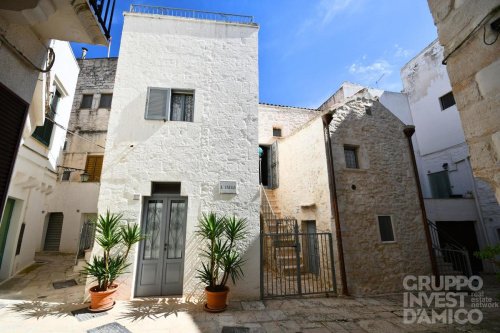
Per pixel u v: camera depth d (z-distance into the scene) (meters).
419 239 6.56
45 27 2.99
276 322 4.06
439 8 2.14
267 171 10.62
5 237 6.15
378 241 6.20
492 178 1.71
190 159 5.50
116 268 4.34
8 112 2.63
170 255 5.17
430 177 10.92
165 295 4.96
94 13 2.89
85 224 7.62
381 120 7.25
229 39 6.39
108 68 12.93
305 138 7.54
